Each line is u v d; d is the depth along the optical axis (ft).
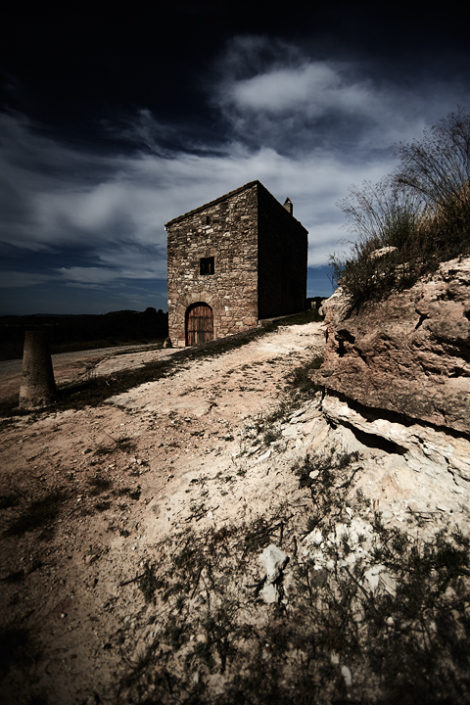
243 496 9.18
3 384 29.40
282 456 10.34
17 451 14.06
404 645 4.55
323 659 4.80
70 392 23.08
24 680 5.32
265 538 7.41
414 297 8.15
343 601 5.44
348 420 8.86
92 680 5.32
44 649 5.85
